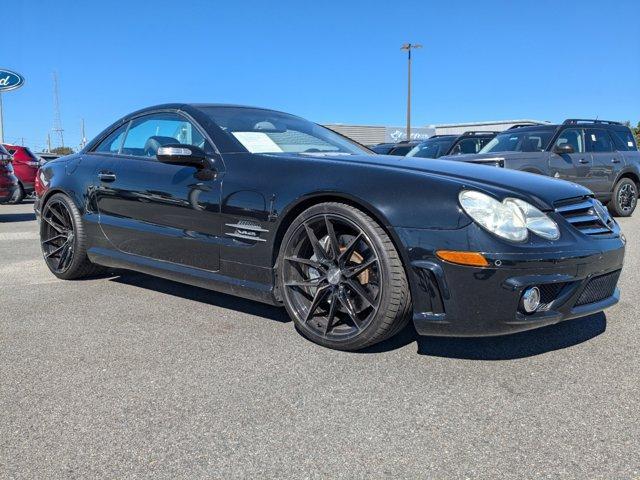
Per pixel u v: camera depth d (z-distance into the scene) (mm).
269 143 3770
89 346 3246
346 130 36969
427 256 2695
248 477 1979
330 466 2039
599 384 2680
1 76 24172
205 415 2414
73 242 4633
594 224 2969
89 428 2316
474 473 1985
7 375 2844
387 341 3238
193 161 3504
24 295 4383
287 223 3219
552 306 2719
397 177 2873
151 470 2023
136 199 4008
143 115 4383
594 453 2100
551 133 9148
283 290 3221
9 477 1986
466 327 2680
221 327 3549
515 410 2434
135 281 4832
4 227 9109
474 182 2828
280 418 2383
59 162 4961
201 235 3586
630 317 3672
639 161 9820
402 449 2143
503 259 2574
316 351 3109
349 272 2973
